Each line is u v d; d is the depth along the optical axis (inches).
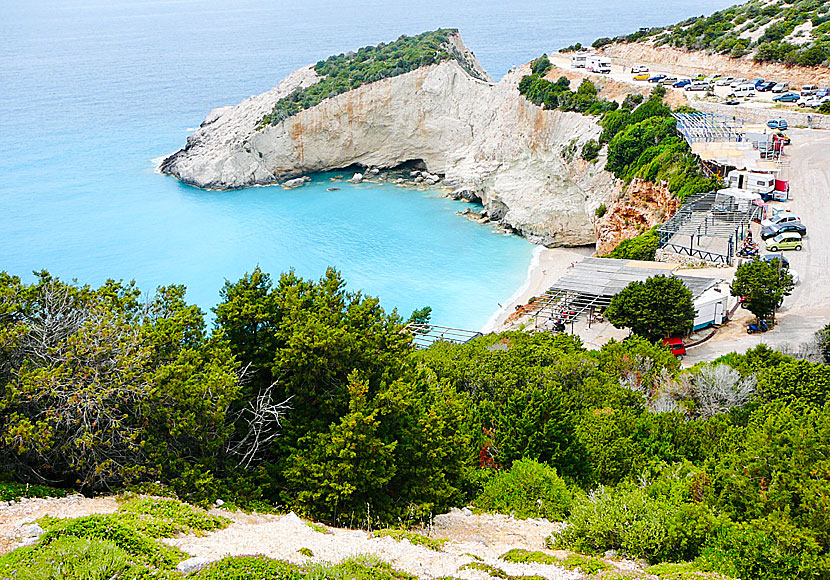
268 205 5241.1
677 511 922.7
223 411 1049.5
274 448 1138.0
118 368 1010.7
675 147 3408.0
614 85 4448.8
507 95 5068.9
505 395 1439.5
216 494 992.9
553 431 1261.1
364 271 3897.6
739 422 1371.8
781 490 877.8
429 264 3978.8
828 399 1409.9
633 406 1470.2
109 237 4601.4
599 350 2165.4
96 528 780.0
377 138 5895.7
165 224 4854.8
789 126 3786.9
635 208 3462.1
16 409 970.1
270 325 1222.3
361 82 5861.2
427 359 1676.9
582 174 4015.8
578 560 836.0
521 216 4333.2
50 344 1045.8
